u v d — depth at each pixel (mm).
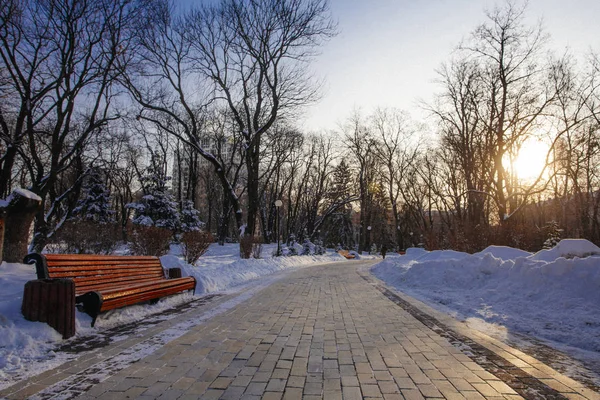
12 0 13820
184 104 24703
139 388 3451
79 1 14867
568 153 26125
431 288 10633
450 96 28094
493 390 3523
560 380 3781
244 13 24422
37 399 3150
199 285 10203
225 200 36312
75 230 13555
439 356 4594
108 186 33375
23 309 4992
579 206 32500
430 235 25969
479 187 29359
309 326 6211
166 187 34969
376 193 54094
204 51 24781
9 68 14117
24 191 8711
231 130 33875
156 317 6719
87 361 4176
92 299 5539
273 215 47344
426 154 41812
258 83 26516
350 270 20250
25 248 8875
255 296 9641
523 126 23703
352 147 46594
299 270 20047
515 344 5141
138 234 15648
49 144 20281
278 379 3777
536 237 19688
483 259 10359
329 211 48500
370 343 5184
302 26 24688
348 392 3467
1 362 3936
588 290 6578
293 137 38844
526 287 7656
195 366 4109
